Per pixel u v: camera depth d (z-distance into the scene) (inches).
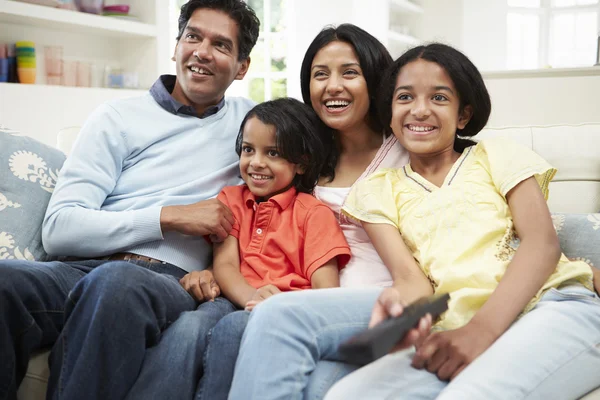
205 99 67.6
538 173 52.3
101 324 44.9
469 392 39.0
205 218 58.2
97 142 62.6
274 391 40.8
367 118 64.9
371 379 41.2
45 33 118.1
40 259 61.5
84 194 60.0
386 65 63.5
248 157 62.6
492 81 103.4
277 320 43.1
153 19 132.6
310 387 43.2
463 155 57.1
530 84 101.8
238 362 43.0
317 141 63.2
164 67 135.9
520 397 40.5
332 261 58.6
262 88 185.8
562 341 44.1
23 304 48.9
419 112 55.0
